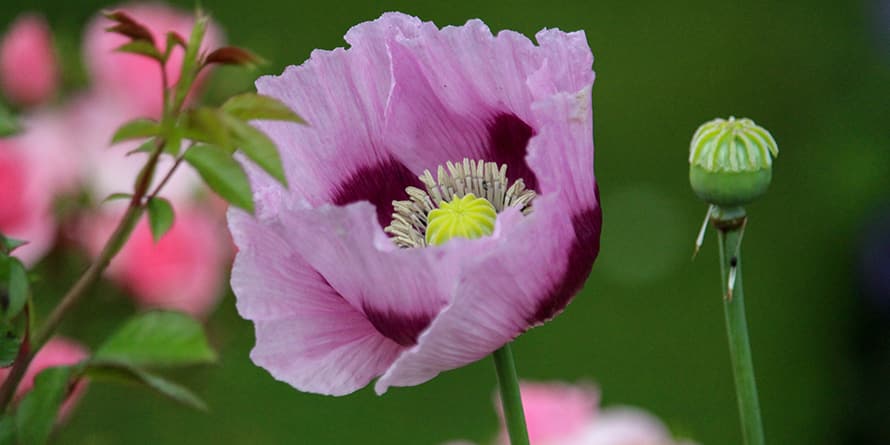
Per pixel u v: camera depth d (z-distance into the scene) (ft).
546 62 2.97
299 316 3.01
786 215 8.48
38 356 3.51
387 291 2.92
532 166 2.91
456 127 3.16
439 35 3.06
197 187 3.77
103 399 3.96
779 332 7.89
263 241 3.00
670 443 3.38
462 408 6.92
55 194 3.69
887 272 7.80
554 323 7.73
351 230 2.89
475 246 2.89
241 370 6.42
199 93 3.83
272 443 5.98
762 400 7.59
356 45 3.10
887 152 8.45
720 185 3.07
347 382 3.01
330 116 3.11
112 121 3.76
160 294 3.75
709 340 7.59
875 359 7.68
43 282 3.64
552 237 2.92
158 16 3.78
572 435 3.37
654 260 8.06
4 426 2.71
